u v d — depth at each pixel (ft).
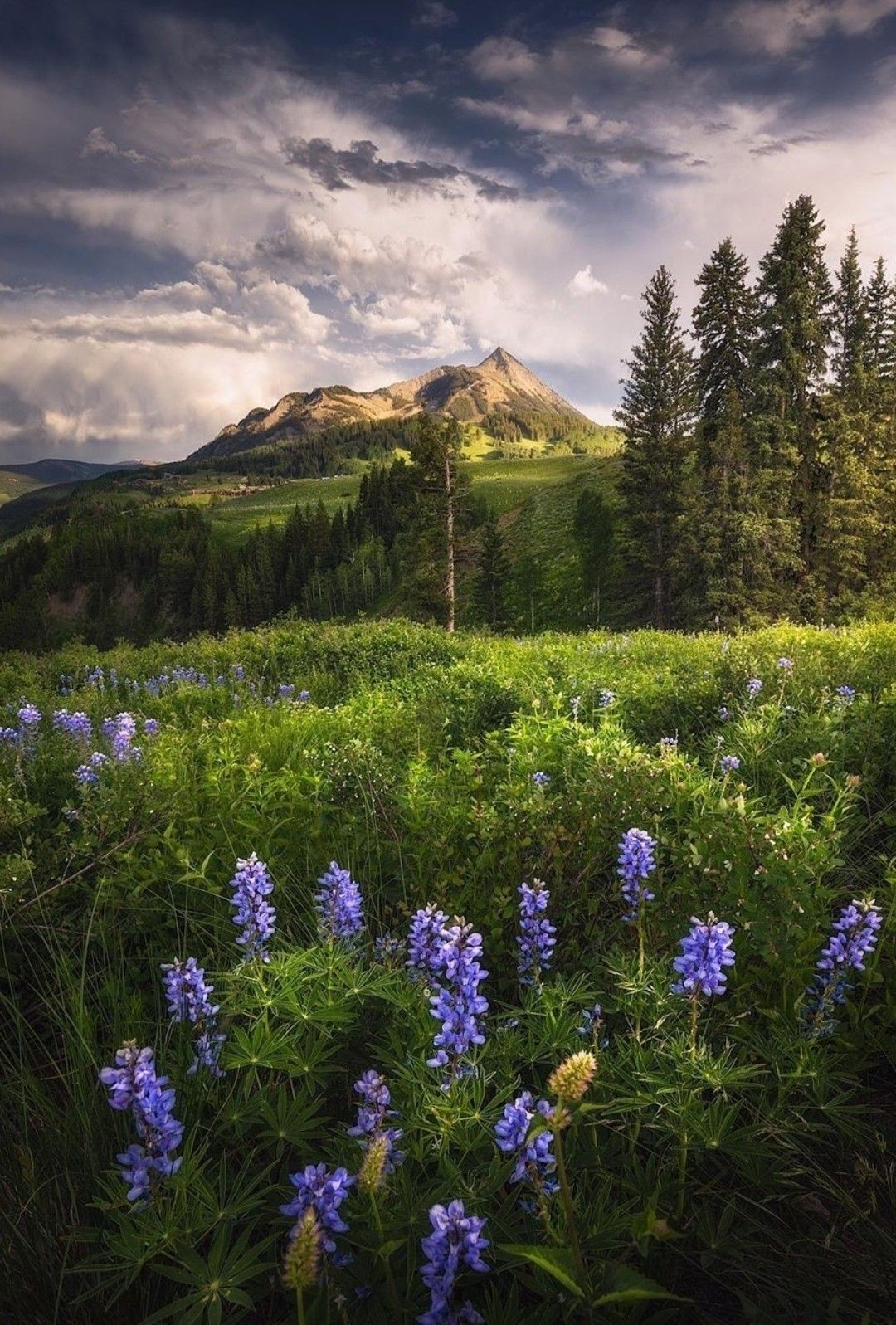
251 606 512.22
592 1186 7.76
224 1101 8.41
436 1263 5.51
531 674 37.27
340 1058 9.71
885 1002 10.27
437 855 14.12
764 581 135.74
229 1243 7.04
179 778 17.52
